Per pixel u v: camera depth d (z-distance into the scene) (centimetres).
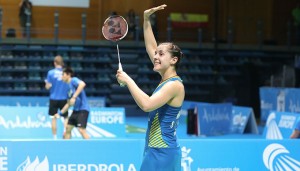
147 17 486
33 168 557
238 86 2192
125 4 2398
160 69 424
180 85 420
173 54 420
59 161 564
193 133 1392
